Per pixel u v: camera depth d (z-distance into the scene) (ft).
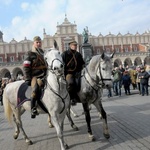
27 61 20.93
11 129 32.40
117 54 257.55
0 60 264.11
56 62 18.75
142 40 282.97
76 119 34.96
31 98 20.76
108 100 54.95
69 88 24.17
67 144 22.56
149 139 21.88
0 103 78.89
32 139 25.67
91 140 22.97
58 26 259.19
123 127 27.07
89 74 23.26
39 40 21.67
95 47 273.75
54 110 19.83
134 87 74.28
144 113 34.68
